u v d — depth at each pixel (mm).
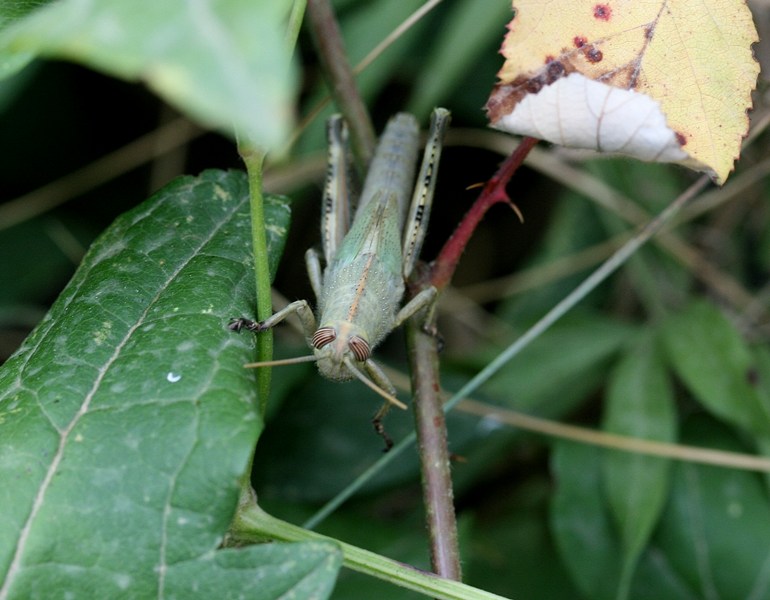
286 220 296
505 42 277
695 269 375
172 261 288
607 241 389
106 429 270
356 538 343
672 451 343
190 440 268
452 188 404
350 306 298
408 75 392
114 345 279
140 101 399
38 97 392
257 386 278
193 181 299
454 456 315
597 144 278
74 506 267
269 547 267
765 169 363
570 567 343
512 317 389
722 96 276
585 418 378
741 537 339
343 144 316
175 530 266
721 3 277
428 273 306
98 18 203
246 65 191
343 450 351
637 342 364
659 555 343
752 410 344
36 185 398
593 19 277
